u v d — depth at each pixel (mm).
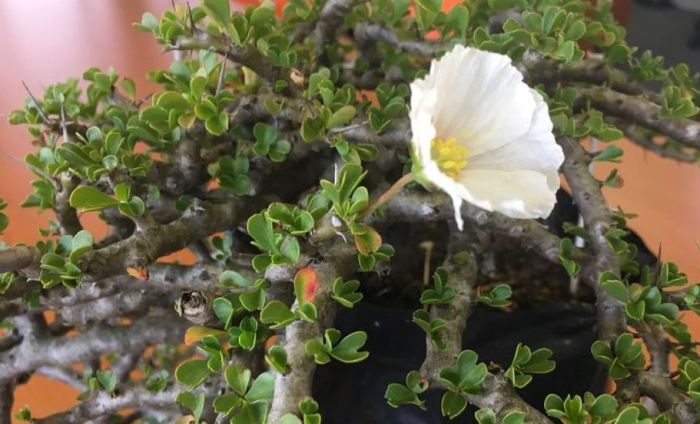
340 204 128
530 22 176
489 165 127
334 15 200
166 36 156
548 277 198
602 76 193
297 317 127
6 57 365
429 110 110
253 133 172
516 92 125
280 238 133
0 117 331
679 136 181
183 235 154
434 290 153
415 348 166
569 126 168
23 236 278
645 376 140
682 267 253
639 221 277
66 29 383
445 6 247
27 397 243
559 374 165
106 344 173
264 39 172
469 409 151
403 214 157
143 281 157
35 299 156
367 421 155
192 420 139
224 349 139
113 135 155
